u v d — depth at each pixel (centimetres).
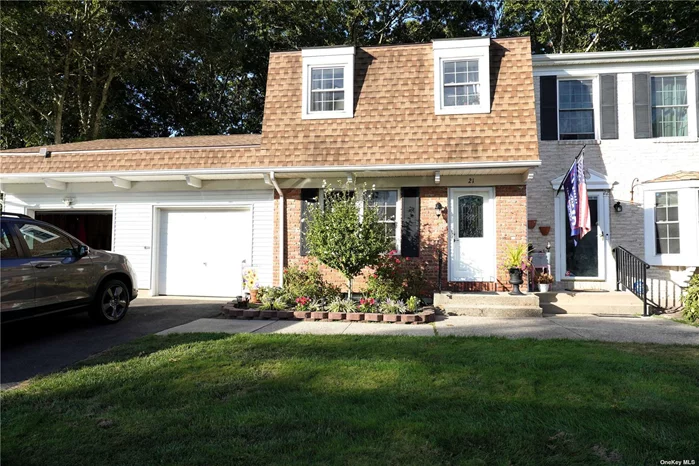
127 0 1869
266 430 353
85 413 393
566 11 2106
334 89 1085
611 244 1112
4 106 2112
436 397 420
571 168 1012
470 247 1040
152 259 1154
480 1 2422
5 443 337
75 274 698
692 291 859
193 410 395
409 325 792
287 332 723
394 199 1074
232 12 2284
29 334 704
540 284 1014
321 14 2406
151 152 1094
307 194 1081
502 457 312
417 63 1088
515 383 455
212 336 675
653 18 2048
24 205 1188
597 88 1148
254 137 1326
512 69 1042
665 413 382
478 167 952
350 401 411
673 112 1136
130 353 580
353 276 920
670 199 1057
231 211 1151
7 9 1722
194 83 2583
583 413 382
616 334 710
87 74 2170
